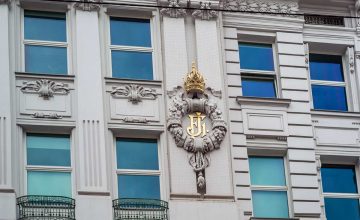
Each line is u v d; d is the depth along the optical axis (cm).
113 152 3262
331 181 3519
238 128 3409
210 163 3259
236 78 3503
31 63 3353
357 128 3572
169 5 3475
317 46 3712
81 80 3291
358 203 3509
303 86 3562
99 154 3197
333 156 3512
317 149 3494
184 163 3244
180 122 3291
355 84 3678
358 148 3541
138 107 3312
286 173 3428
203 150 3266
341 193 3506
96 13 3416
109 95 3306
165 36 3425
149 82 3353
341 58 3738
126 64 3425
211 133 3300
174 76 3366
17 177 3134
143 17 3503
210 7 3500
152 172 3269
